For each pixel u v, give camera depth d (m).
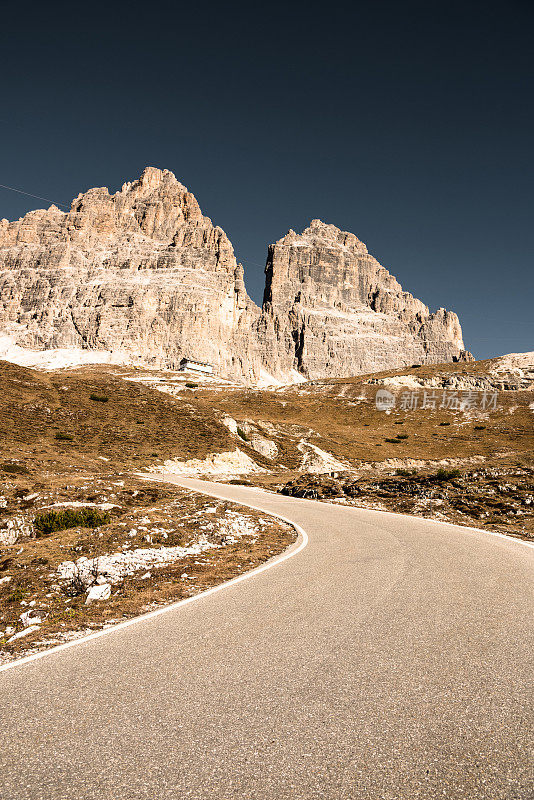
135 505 23.11
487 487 22.48
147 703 3.75
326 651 4.86
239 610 6.60
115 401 72.06
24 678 4.39
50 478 31.39
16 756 3.02
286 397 137.88
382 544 12.48
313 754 2.97
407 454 83.19
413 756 2.93
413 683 4.04
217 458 58.50
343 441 88.69
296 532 15.50
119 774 2.80
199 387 145.38
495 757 2.91
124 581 9.09
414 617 6.02
